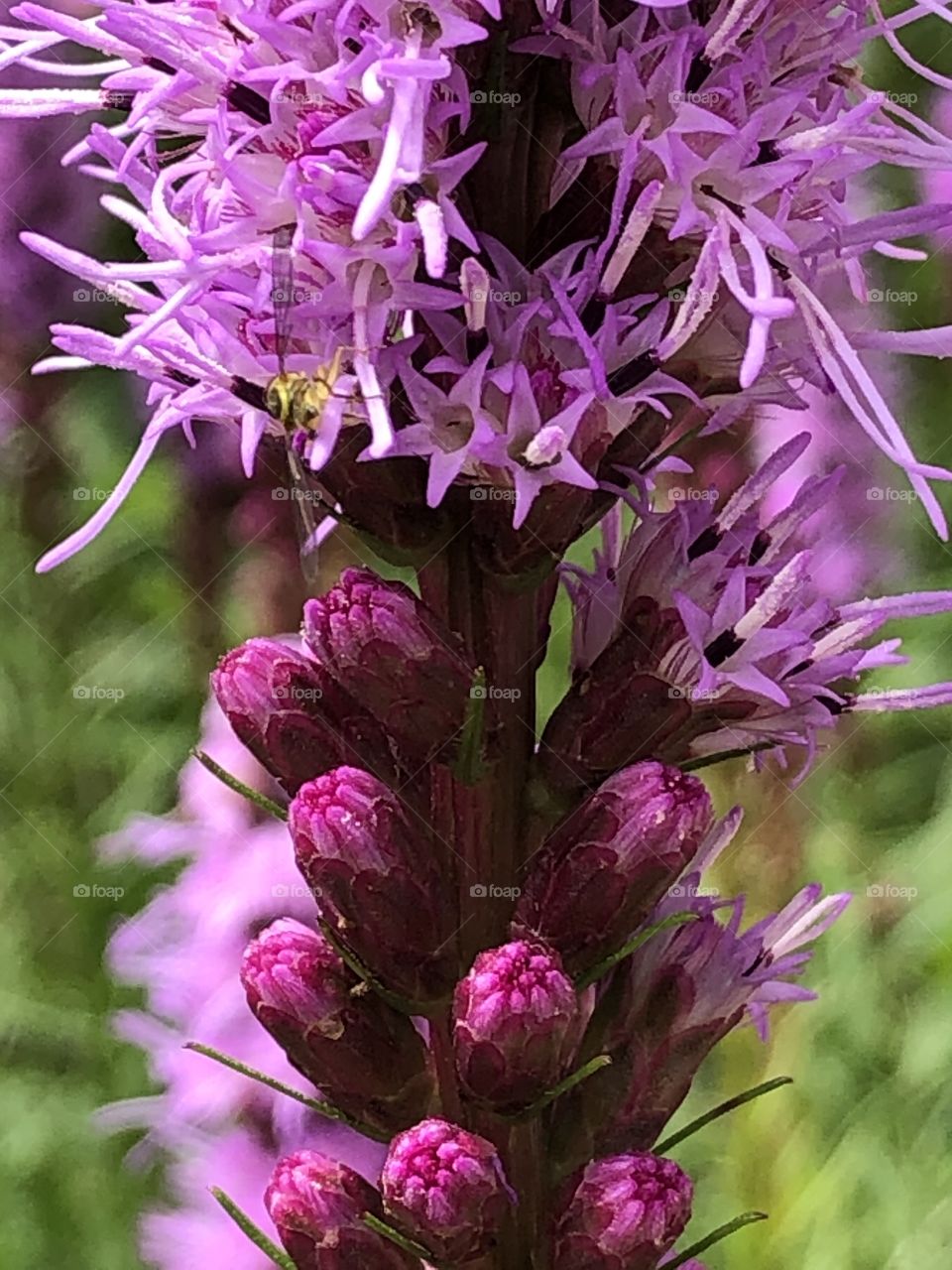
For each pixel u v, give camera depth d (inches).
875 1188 7.5
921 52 7.6
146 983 7.0
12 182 8.7
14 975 9.1
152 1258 6.1
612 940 4.5
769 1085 4.7
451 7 4.2
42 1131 8.7
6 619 9.6
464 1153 4.4
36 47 4.5
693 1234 7.3
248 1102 5.8
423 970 4.6
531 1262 4.6
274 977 4.6
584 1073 4.4
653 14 4.3
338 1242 4.7
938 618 9.2
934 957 8.2
